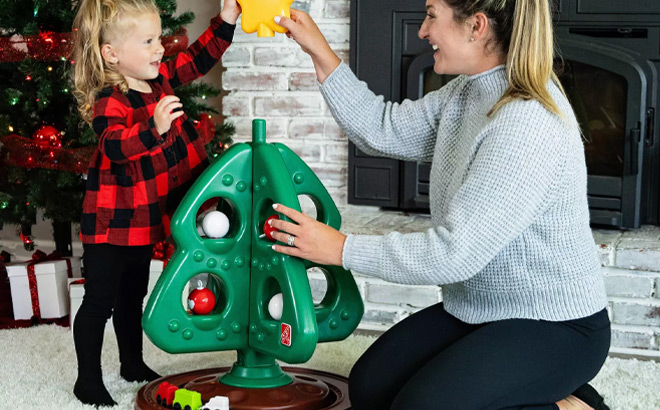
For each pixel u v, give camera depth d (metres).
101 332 1.78
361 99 1.68
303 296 1.56
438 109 1.64
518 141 1.33
